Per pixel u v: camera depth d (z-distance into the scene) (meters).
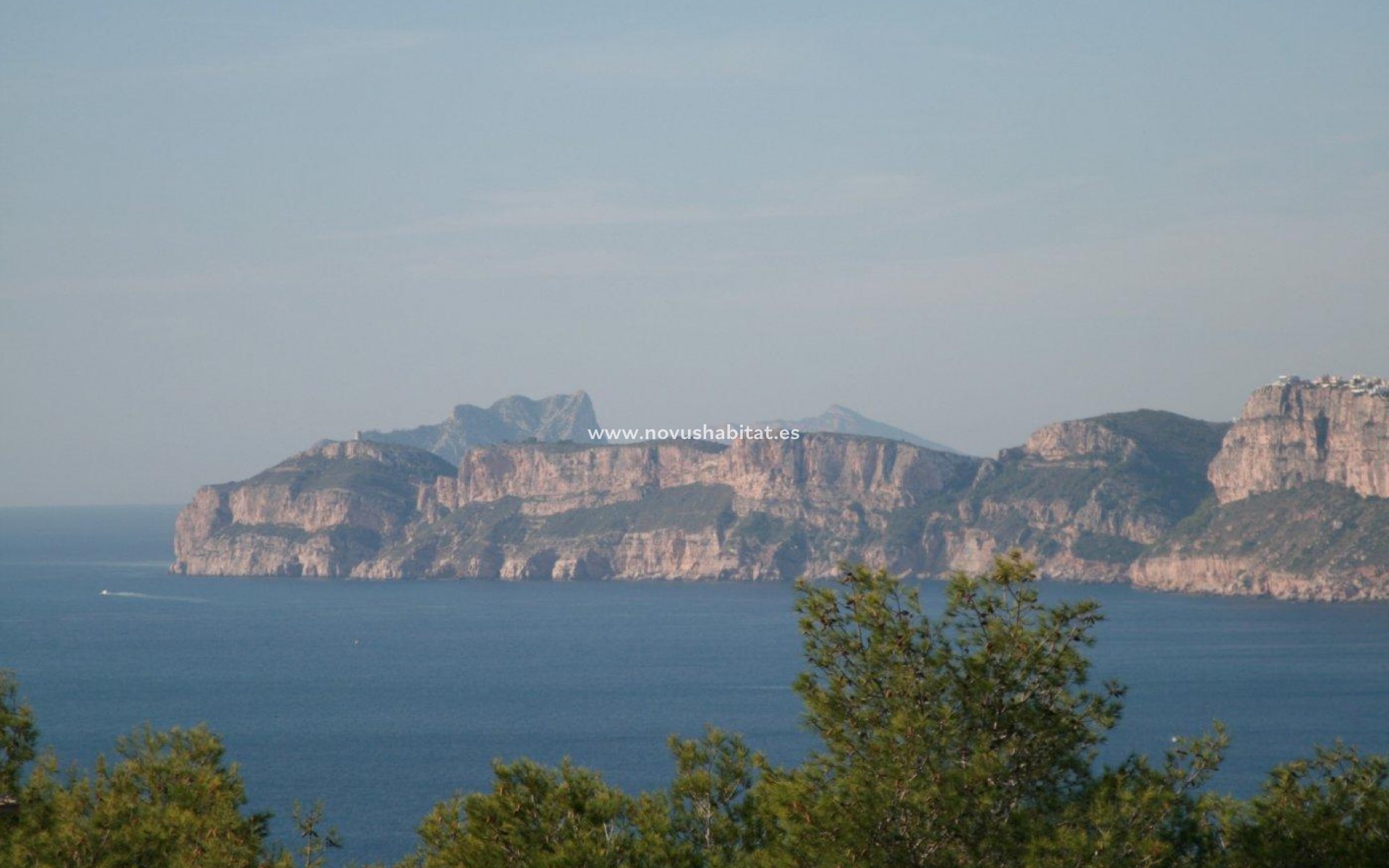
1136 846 81.12
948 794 80.06
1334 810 89.31
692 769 90.12
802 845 80.62
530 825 83.69
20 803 99.62
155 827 90.00
